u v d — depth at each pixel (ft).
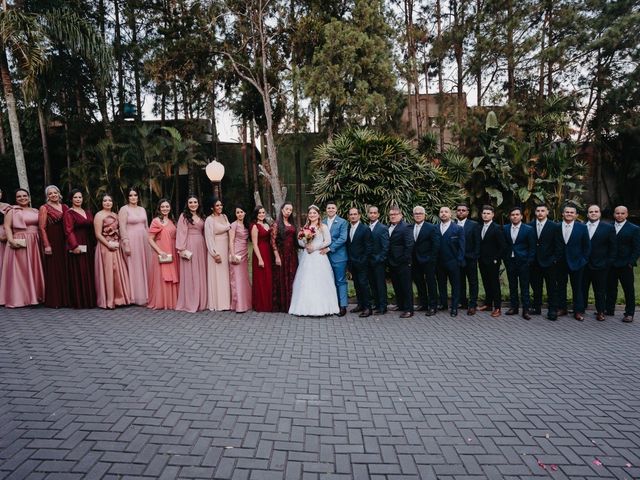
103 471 8.79
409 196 29.78
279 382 13.64
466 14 57.06
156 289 23.32
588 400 12.59
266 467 9.09
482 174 37.65
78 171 53.36
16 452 9.43
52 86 47.67
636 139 64.08
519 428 10.93
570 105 59.47
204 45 57.11
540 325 20.94
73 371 14.20
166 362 15.21
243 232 23.34
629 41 56.75
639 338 18.76
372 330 19.86
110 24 60.70
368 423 11.07
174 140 57.67
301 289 22.57
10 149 63.72
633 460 9.55
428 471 9.03
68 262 22.79
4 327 19.17
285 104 60.95
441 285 24.06
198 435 10.33
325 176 31.32
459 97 57.67
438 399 12.57
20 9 38.52
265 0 59.06
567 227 22.34
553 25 57.77
